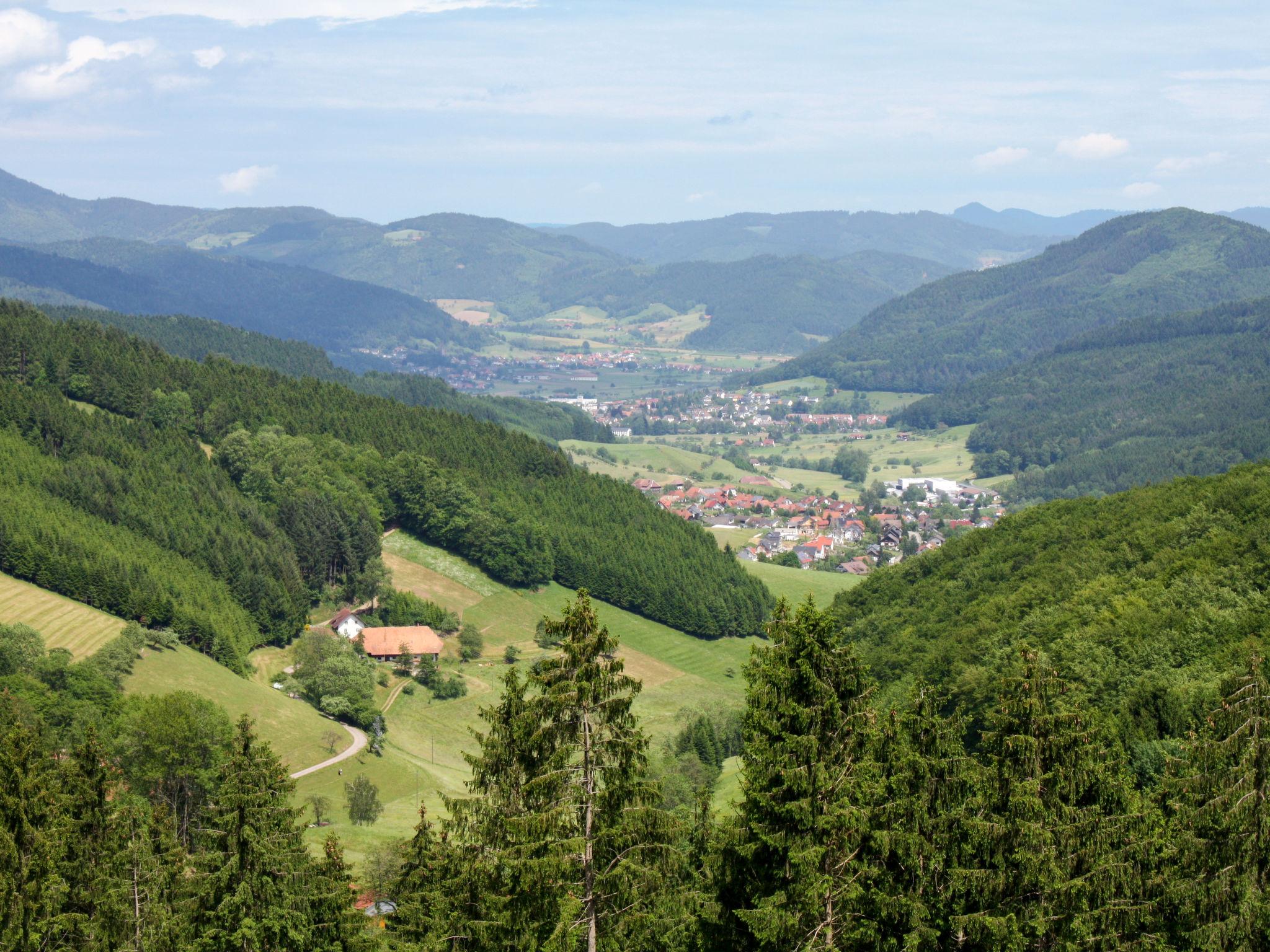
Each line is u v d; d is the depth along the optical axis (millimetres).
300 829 54062
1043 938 43156
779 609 45344
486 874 46719
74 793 58344
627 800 43125
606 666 43406
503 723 47000
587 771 42812
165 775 100375
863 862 44125
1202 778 43938
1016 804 42812
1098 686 94062
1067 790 43906
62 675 124750
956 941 44094
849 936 43312
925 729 48062
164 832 61406
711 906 45312
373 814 119438
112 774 60562
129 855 57781
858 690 44469
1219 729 44500
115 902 56750
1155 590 113125
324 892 53469
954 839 44938
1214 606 101375
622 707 43281
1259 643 86125
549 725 43906
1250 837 42625
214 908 50781
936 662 125562
